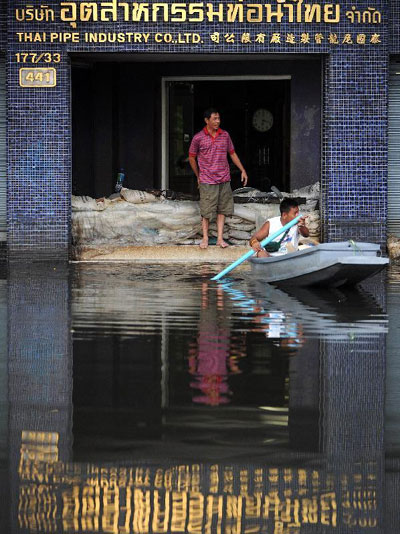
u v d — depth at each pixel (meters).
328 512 5.60
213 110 19.27
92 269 17.92
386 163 19.44
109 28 19.11
